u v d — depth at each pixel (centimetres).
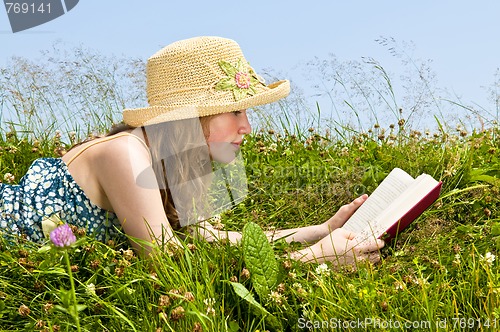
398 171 332
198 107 294
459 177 395
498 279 282
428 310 253
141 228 281
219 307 258
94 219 296
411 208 307
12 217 299
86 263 278
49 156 459
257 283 265
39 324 249
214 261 277
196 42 309
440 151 442
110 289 268
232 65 307
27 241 292
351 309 258
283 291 268
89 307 259
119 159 282
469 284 281
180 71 305
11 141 482
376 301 263
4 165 430
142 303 261
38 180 301
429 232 337
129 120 298
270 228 349
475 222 361
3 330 253
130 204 281
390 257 309
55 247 203
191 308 243
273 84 348
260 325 258
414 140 452
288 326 262
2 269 283
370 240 305
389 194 324
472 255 300
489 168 406
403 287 270
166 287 260
